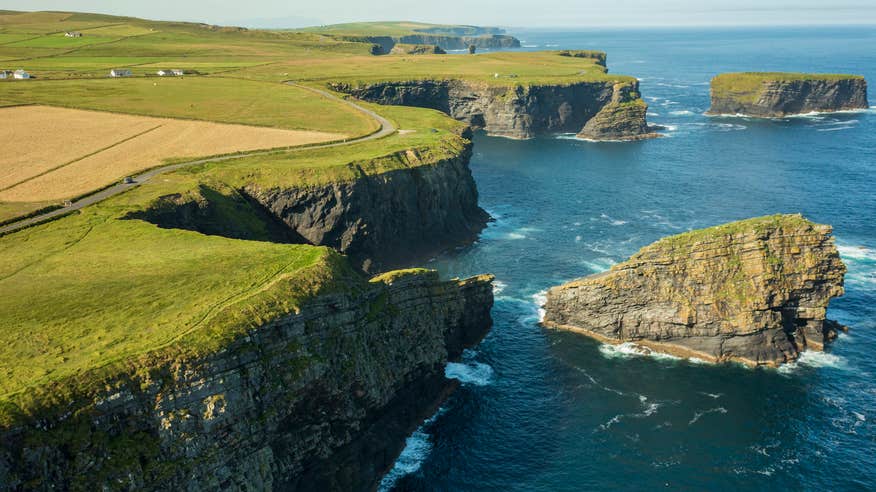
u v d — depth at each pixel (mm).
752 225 79375
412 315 73562
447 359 79125
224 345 51000
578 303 87062
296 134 142625
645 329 83125
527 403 73562
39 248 73688
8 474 40344
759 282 77062
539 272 110312
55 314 55062
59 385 44594
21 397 43062
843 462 62281
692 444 65562
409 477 62656
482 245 124375
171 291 59906
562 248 121062
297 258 68688
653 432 67562
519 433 68562
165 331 52031
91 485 42938
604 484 60938
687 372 77625
